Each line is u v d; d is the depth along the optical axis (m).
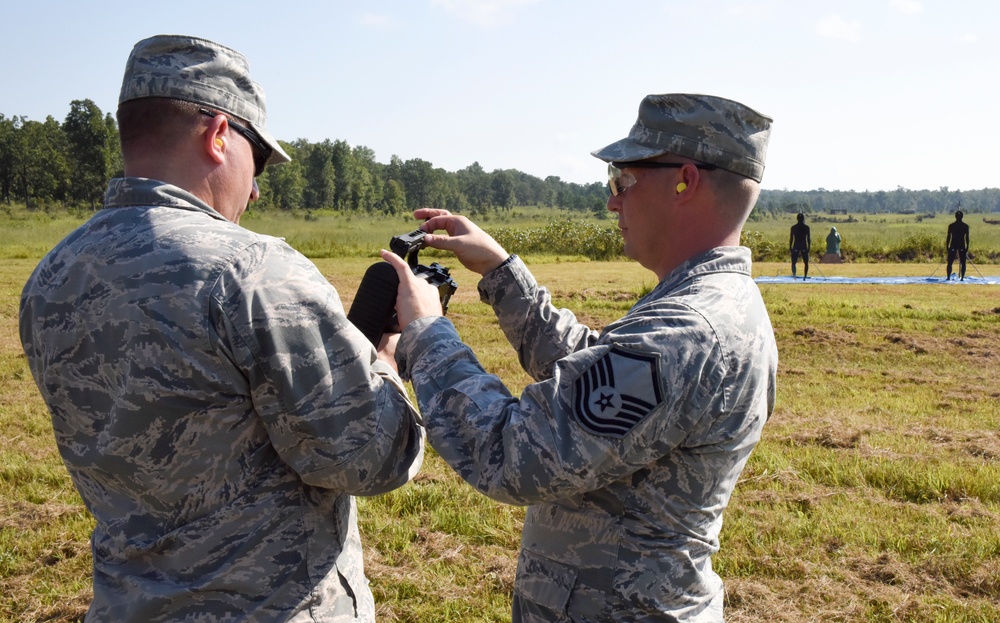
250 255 1.41
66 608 3.35
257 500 1.45
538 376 2.00
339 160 105.06
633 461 1.41
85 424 1.44
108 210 1.50
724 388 1.46
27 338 1.52
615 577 1.52
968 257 24.77
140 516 1.45
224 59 1.55
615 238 27.34
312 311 1.41
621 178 1.68
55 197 83.19
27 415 6.18
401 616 3.36
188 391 1.37
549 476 1.38
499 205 141.88
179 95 1.49
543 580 1.60
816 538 4.09
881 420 6.32
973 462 5.25
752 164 1.60
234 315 1.36
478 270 1.98
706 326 1.45
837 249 26.02
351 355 1.44
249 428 1.43
